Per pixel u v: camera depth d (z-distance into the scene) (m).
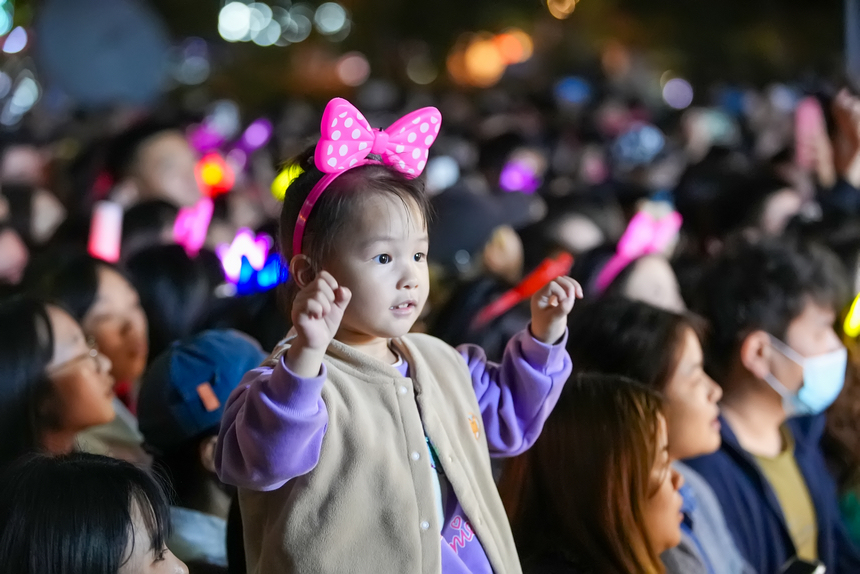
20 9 15.20
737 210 7.71
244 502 2.89
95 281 4.87
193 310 5.33
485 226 7.79
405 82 30.31
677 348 4.14
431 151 11.77
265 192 11.52
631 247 6.25
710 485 4.44
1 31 15.31
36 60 13.39
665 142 15.61
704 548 4.10
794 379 4.71
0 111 16.55
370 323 2.75
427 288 2.87
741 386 4.81
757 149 15.02
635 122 17.12
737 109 20.94
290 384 2.48
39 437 3.87
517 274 7.18
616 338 4.19
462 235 7.68
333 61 29.33
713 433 4.21
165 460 4.01
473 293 5.43
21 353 3.82
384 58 30.73
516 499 3.66
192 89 25.84
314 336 2.46
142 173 8.41
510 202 9.06
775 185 7.77
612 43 27.31
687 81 25.64
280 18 29.67
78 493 2.76
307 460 2.58
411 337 3.22
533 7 29.11
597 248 6.31
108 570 2.73
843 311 5.21
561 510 3.56
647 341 4.14
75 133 14.45
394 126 3.05
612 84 23.55
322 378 2.52
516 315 5.25
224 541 3.89
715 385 4.27
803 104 9.54
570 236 7.19
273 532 2.73
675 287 6.01
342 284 2.75
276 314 5.07
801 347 4.71
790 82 21.36
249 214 8.74
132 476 2.90
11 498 2.79
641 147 14.45
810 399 4.74
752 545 4.42
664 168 13.53
